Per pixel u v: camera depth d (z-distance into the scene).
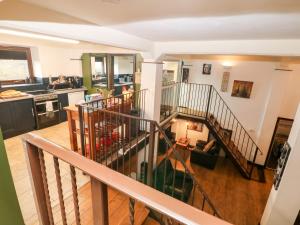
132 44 2.99
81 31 2.02
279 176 2.97
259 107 6.25
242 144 6.73
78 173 2.98
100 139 3.06
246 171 5.60
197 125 7.73
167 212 0.56
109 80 6.18
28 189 2.57
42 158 1.07
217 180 5.48
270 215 2.96
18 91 4.78
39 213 1.22
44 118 5.08
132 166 3.79
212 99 6.96
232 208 4.36
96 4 1.39
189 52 3.47
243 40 2.95
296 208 2.78
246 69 6.20
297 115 2.85
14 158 3.37
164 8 1.43
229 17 1.61
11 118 4.35
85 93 6.64
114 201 2.41
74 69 6.45
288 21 1.64
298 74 5.53
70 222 2.05
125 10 1.52
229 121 6.80
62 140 4.29
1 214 1.30
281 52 2.76
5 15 1.38
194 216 0.53
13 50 4.97
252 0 1.19
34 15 1.56
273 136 6.10
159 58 3.98
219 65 6.59
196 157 6.29
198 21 1.79
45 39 3.53
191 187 4.35
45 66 5.57
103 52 5.88
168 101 6.42
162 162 4.54
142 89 4.22
